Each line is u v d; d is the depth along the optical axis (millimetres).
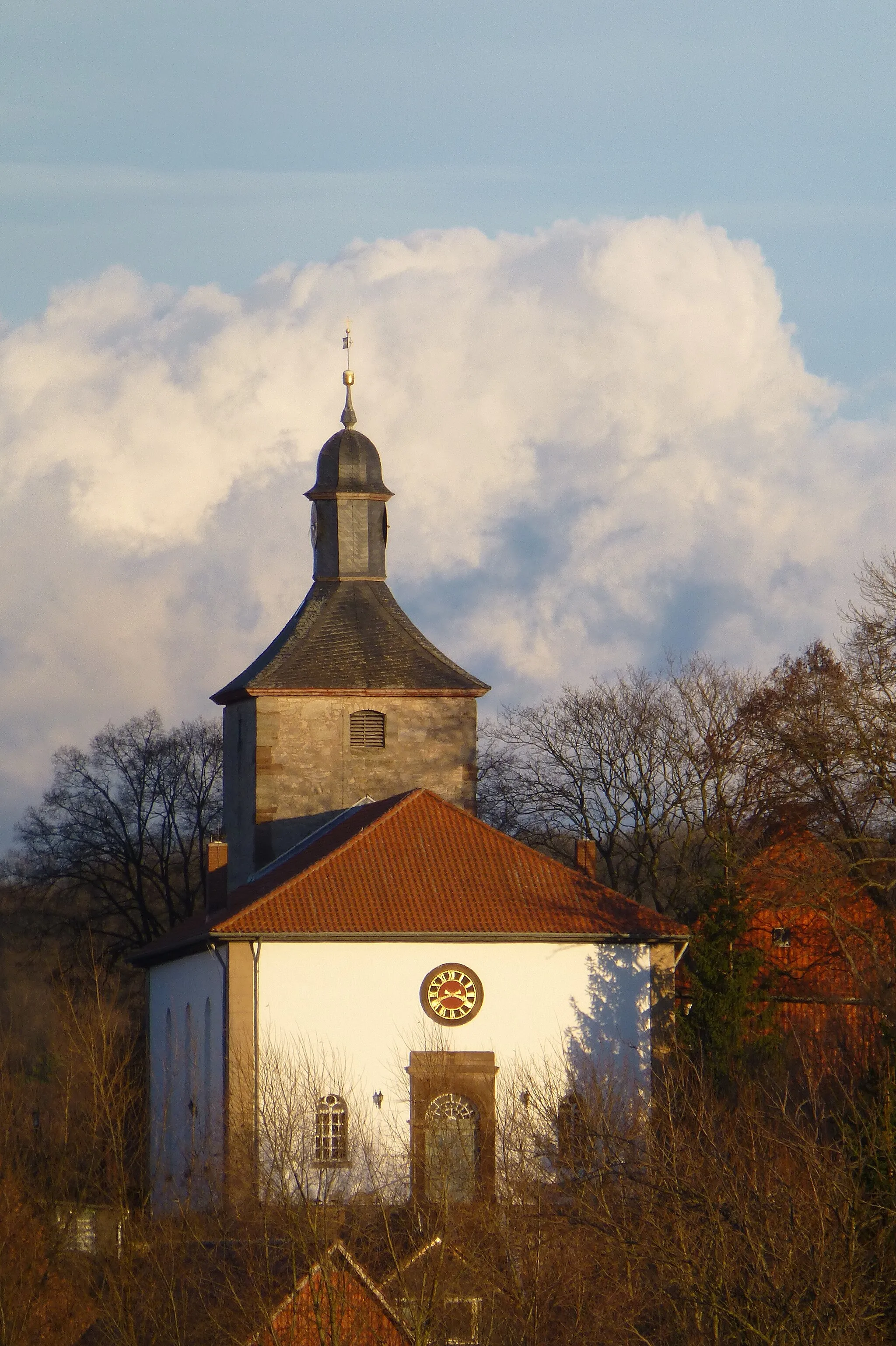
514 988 64250
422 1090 61375
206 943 66125
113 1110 45062
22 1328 40406
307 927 63188
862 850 71750
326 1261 36938
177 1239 40406
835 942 71875
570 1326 34688
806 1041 62750
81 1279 42125
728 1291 29344
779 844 70250
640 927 65438
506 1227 37531
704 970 64250
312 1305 36844
